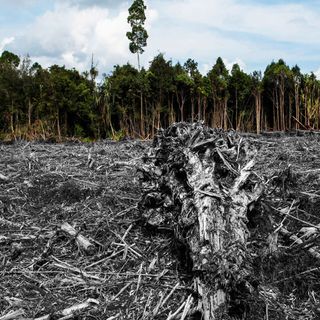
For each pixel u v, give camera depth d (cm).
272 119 2841
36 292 435
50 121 2264
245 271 375
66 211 623
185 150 509
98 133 2372
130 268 467
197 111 2691
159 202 530
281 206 580
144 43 3034
